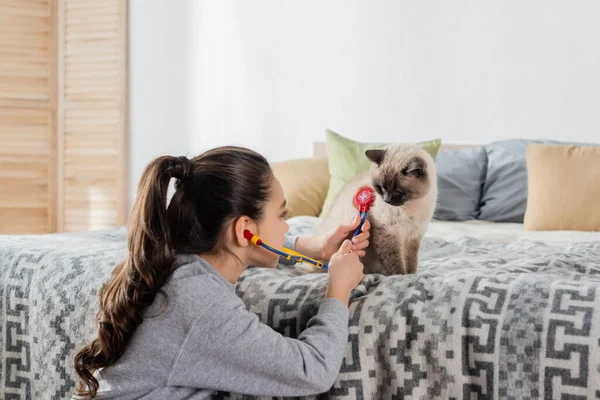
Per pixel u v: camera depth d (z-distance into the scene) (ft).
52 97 13.33
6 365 4.92
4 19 12.98
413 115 11.05
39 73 13.23
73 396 4.04
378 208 4.78
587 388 3.39
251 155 4.06
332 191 8.65
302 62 11.78
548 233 7.62
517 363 3.55
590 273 4.72
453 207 9.25
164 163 3.85
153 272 3.70
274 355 3.55
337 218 5.07
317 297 4.12
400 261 4.75
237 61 12.28
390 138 11.22
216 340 3.60
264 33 12.03
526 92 10.34
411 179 4.72
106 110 13.08
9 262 5.07
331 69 11.58
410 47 11.01
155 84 12.92
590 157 8.23
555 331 3.52
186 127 12.79
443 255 6.01
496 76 10.50
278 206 4.12
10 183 13.15
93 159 13.20
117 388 3.75
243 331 3.61
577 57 10.03
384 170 4.82
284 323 4.12
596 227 7.95
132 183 13.16
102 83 13.08
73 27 13.20
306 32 11.72
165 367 3.67
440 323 3.77
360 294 4.16
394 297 4.01
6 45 13.01
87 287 4.57
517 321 3.63
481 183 9.53
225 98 12.42
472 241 6.56
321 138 11.70
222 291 3.76
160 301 3.71
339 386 3.87
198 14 12.55
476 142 10.66
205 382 3.66
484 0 10.50
